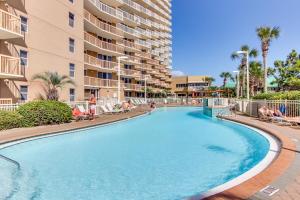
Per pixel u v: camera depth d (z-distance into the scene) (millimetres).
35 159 10102
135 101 53062
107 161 9852
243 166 8992
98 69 44531
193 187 7020
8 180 7633
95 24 41719
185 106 54500
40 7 22844
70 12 28250
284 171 6707
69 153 11172
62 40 26469
